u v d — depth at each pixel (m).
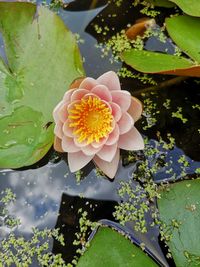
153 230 0.73
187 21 0.83
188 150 0.77
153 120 0.80
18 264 0.73
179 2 0.81
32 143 0.76
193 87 0.82
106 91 0.72
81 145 0.73
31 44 0.80
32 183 0.77
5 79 0.79
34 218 0.75
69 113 0.73
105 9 0.89
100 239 0.71
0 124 0.77
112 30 0.87
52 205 0.76
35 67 0.79
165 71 0.76
